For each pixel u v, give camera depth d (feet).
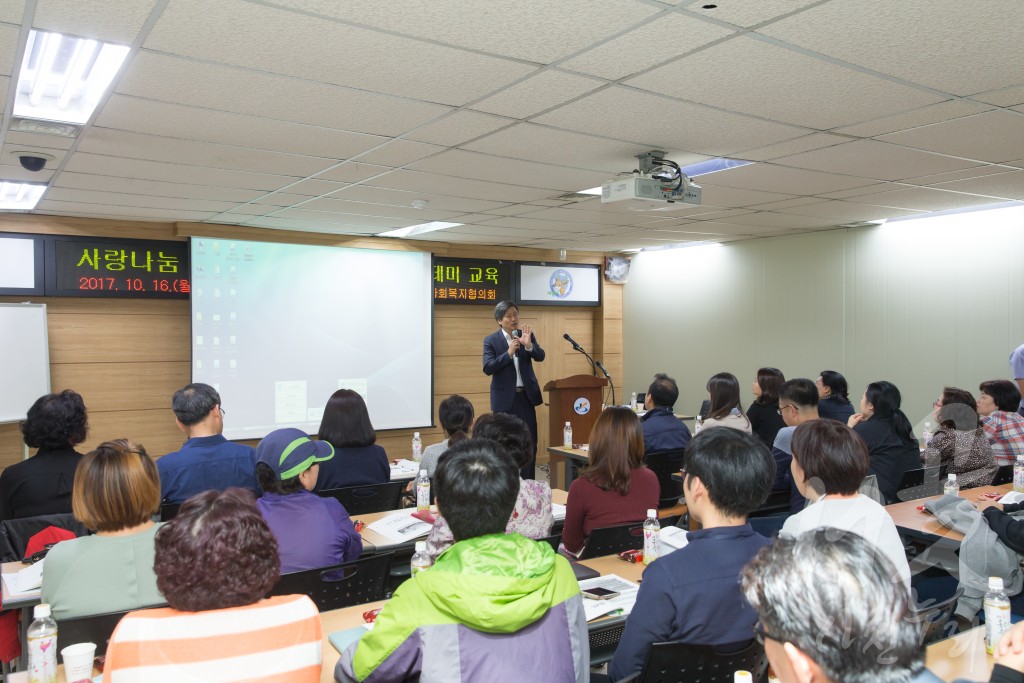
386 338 24.21
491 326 27.32
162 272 20.62
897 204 18.02
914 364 20.29
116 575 6.67
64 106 10.30
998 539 6.38
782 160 13.32
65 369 19.63
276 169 13.87
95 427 20.08
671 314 27.61
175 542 4.43
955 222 19.25
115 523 6.73
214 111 10.18
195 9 6.91
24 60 8.15
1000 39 7.64
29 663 5.76
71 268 19.31
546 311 28.58
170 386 21.21
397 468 16.22
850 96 9.62
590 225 21.48
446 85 9.16
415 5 6.84
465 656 4.36
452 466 5.11
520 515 8.72
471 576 4.42
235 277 21.47
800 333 23.17
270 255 22.07
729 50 8.00
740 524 5.99
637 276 29.14
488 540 4.75
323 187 15.67
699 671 5.54
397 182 15.20
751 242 24.63
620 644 5.83
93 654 5.72
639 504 9.82
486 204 17.88
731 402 14.97
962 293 19.15
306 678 4.47
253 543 4.55
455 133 11.42
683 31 7.48
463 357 26.71
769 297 24.11
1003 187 15.76
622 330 29.78
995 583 5.90
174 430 21.25
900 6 6.82
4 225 18.47
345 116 10.46
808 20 7.18
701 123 10.89
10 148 11.98
